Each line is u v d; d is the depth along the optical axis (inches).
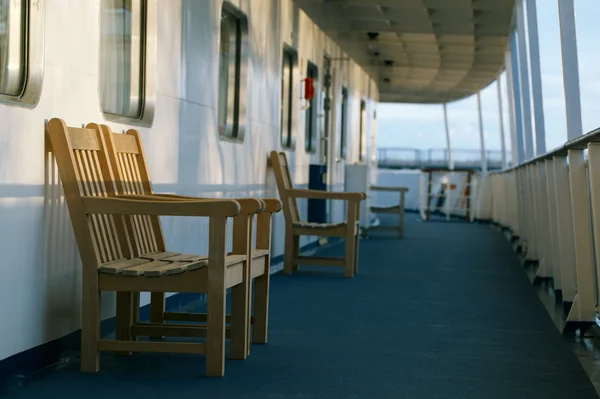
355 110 588.1
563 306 204.5
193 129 225.9
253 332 173.6
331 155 471.8
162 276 139.2
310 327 194.5
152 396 127.7
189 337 168.6
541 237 281.1
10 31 133.9
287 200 309.1
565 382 145.6
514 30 461.1
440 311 225.0
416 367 155.3
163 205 137.3
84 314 140.4
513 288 278.2
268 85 317.4
